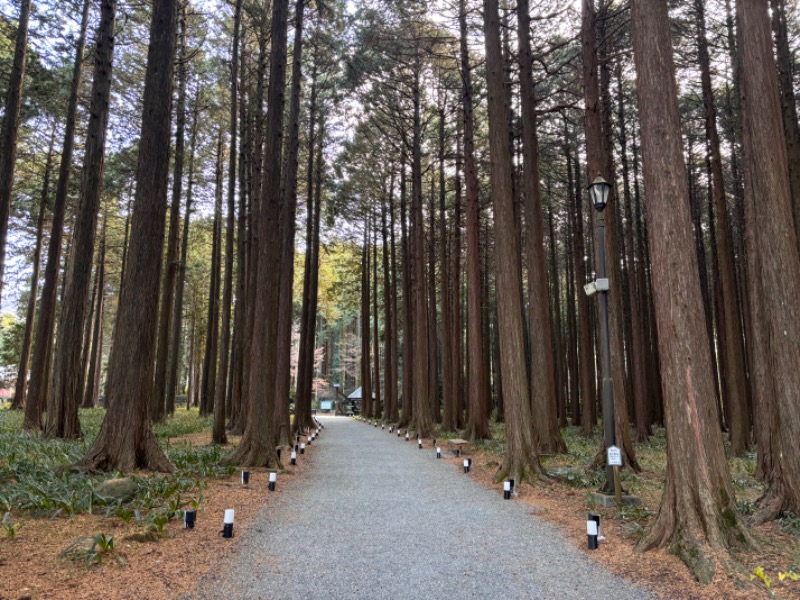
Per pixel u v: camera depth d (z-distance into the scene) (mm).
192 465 10133
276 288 13617
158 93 9891
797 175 11039
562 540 6074
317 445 17938
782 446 6723
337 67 21922
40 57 16672
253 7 18000
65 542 5184
